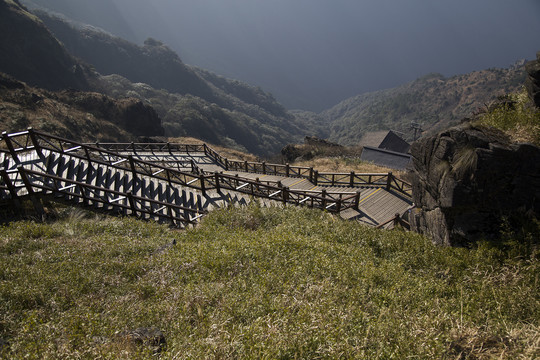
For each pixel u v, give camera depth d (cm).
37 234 751
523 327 390
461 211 696
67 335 371
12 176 970
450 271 605
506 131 743
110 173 1200
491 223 669
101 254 649
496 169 635
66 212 958
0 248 642
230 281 517
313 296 461
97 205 998
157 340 371
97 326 395
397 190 1633
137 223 898
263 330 363
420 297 485
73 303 470
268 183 1742
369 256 664
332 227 855
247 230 829
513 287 509
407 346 352
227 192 1330
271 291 482
